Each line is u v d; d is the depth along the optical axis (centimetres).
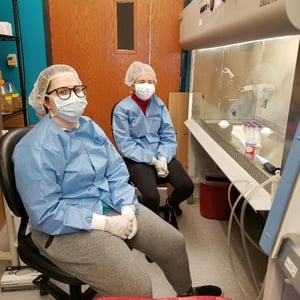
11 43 258
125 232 120
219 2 159
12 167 114
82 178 123
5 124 254
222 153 180
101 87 283
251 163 154
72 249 111
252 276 171
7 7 250
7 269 169
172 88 290
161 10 268
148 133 212
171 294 162
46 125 119
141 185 184
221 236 214
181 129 280
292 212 77
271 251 83
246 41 161
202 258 191
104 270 109
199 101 272
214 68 246
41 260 117
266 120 198
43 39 262
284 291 91
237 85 222
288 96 160
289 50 157
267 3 105
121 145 201
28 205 109
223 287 167
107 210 135
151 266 183
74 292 131
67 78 123
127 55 277
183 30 254
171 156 208
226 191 225
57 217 109
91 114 289
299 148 72
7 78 265
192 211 250
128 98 208
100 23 266
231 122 230
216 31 167
